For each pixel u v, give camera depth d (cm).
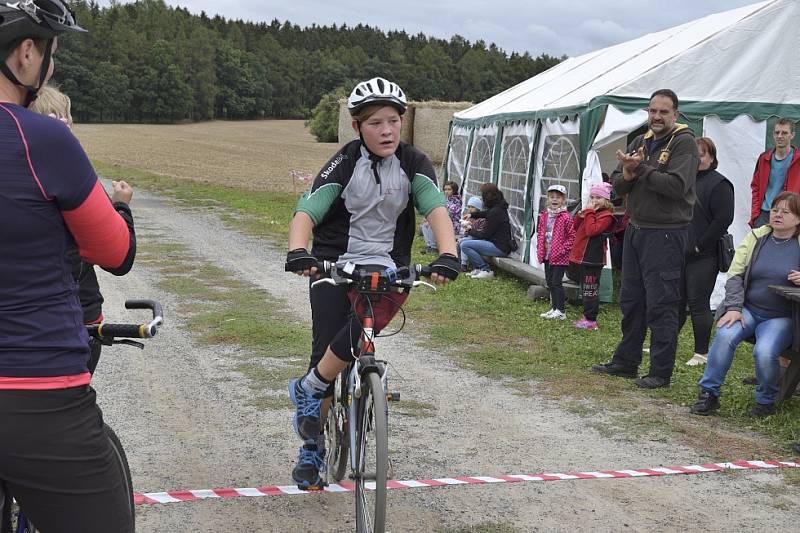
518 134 1199
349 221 350
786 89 916
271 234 1491
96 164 3684
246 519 371
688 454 476
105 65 10512
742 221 927
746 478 439
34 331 184
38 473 187
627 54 1190
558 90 1173
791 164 796
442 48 12988
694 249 671
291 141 7181
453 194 1407
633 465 456
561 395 591
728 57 922
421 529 365
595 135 929
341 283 321
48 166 184
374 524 302
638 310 630
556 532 367
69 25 198
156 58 10831
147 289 943
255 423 506
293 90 13050
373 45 14312
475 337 765
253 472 429
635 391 604
